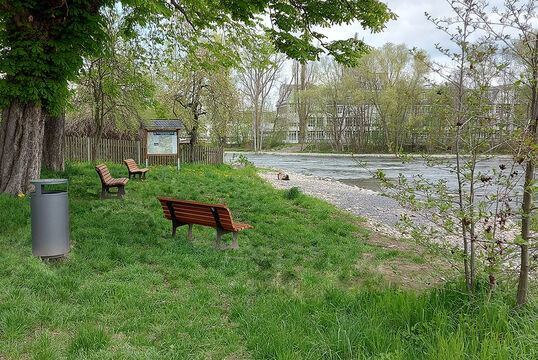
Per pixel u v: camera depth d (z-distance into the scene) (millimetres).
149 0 9219
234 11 11758
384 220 11812
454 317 3820
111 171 15406
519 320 3555
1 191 9336
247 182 16750
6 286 4688
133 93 17375
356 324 3787
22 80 9359
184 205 7395
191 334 3904
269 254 7098
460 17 3723
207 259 6340
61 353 3518
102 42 10867
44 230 5637
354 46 12883
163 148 19000
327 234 8945
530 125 3553
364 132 69625
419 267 6777
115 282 5098
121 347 3627
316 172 32562
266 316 4211
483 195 4188
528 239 3732
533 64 3516
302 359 3355
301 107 78625
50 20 9648
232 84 25266
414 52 4062
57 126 13750
